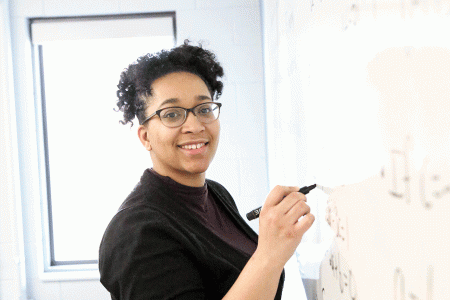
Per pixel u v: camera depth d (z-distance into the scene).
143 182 0.85
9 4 2.39
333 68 0.52
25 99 2.45
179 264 0.72
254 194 2.49
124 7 2.43
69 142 2.67
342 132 0.49
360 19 0.39
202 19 2.44
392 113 0.32
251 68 2.45
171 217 0.78
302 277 1.03
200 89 0.85
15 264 2.41
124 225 0.75
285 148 1.22
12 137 2.39
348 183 0.47
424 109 0.26
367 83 0.38
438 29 0.24
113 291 0.74
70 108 2.66
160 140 0.84
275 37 1.39
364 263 0.42
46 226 2.57
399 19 0.30
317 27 0.62
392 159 0.32
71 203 2.69
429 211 0.26
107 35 2.45
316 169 0.69
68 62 2.64
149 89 0.84
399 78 0.30
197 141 0.84
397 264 0.32
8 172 2.39
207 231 0.83
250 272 0.63
